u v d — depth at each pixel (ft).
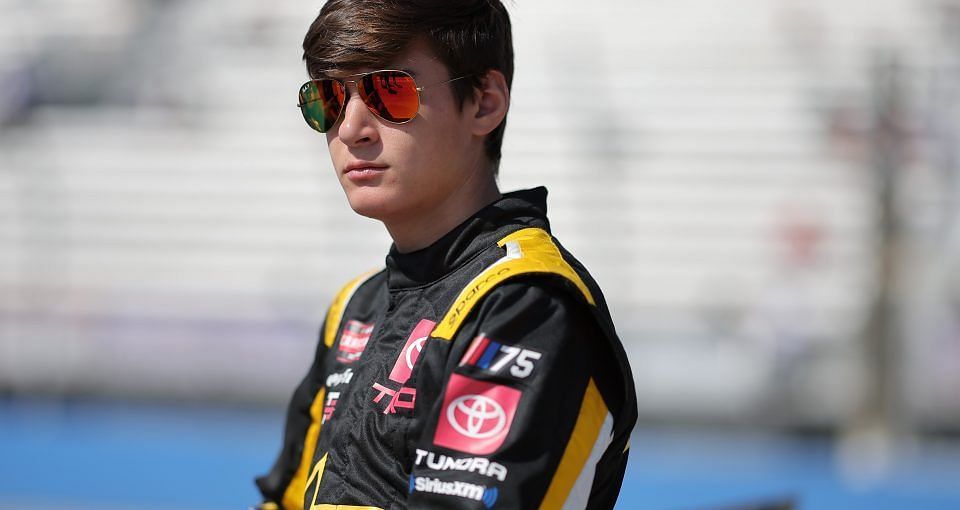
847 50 60.34
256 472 42.42
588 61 62.23
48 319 58.85
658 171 58.59
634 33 62.95
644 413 50.80
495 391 8.50
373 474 9.12
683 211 57.41
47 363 57.31
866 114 57.62
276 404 54.24
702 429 50.37
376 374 9.58
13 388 57.31
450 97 9.74
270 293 58.23
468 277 9.43
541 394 8.48
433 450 8.48
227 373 55.11
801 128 58.49
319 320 55.57
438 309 9.50
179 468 43.11
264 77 64.95
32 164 64.39
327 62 9.70
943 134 54.95
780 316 52.42
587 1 64.18
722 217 56.90
